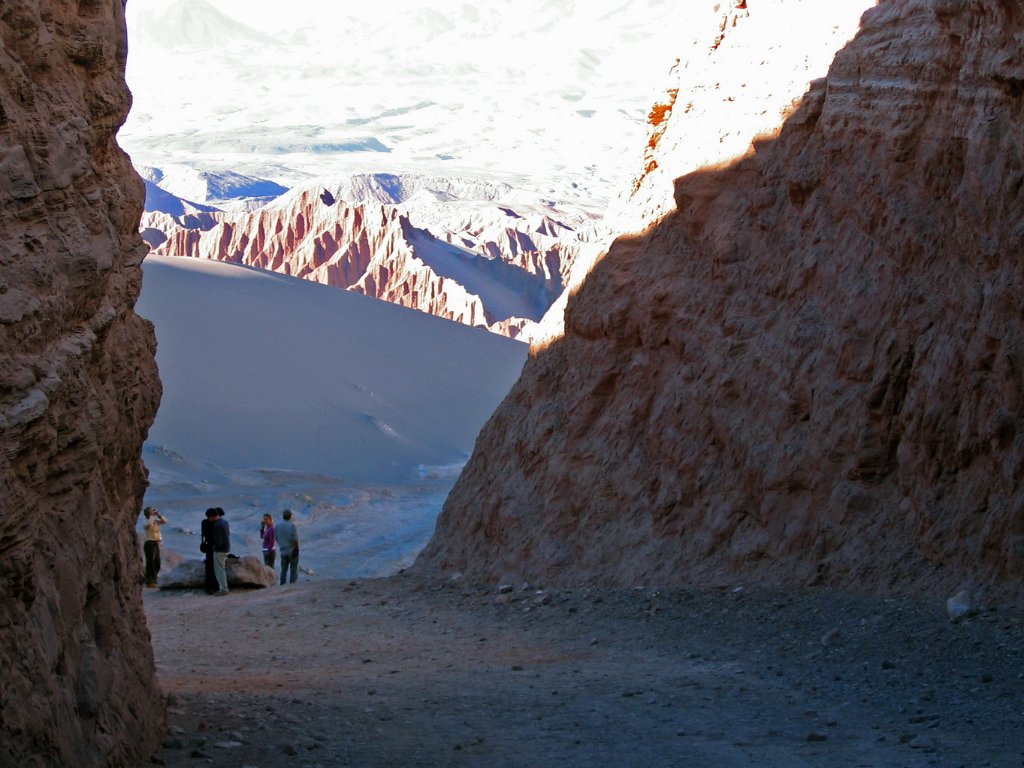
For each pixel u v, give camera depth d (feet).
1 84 18.49
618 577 52.47
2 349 17.26
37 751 17.76
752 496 49.70
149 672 25.52
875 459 45.57
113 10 24.14
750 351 52.01
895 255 46.55
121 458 25.03
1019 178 40.63
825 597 43.47
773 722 28.53
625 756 25.12
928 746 25.34
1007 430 40.09
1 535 16.98
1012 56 40.81
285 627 52.21
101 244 21.45
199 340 222.69
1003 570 39.27
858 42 50.98
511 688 33.71
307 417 203.10
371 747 25.86
